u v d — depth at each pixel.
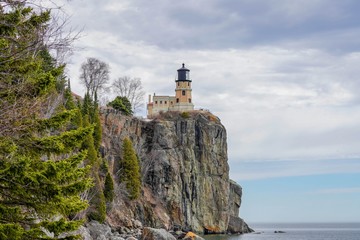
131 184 104.00
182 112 140.50
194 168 130.75
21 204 16.95
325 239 170.25
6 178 15.94
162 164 124.56
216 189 134.50
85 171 18.89
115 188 97.81
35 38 16.16
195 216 127.81
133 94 147.88
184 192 126.62
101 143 107.44
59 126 17.88
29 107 16.66
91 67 129.00
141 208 107.38
